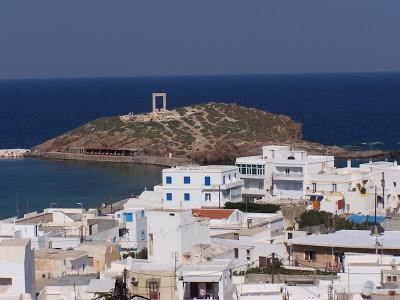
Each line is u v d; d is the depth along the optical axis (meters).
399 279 74.56
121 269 91.88
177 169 188.50
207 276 80.69
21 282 72.81
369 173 190.50
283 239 114.31
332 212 163.62
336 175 191.25
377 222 135.50
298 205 168.25
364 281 73.81
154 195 192.75
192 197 186.00
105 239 137.75
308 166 197.12
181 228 98.56
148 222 99.50
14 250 73.38
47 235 133.75
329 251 100.56
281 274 90.06
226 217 141.12
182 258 98.00
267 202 180.25
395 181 186.12
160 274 83.56
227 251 105.94
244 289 75.50
